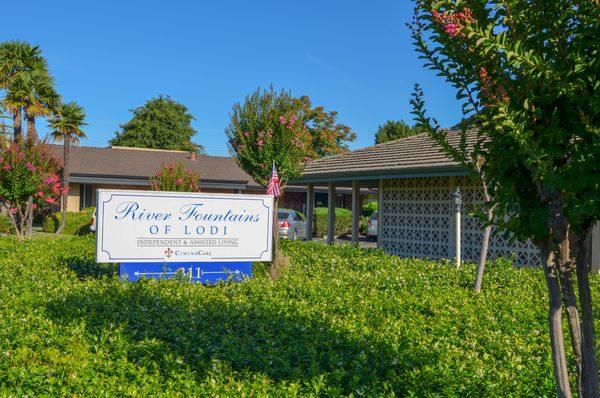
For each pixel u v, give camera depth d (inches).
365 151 856.9
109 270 449.4
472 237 639.1
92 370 211.6
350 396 184.9
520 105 137.8
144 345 241.9
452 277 456.8
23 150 857.5
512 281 441.7
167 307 316.2
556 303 144.9
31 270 437.4
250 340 249.3
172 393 192.5
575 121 134.6
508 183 144.5
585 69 133.0
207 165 1558.8
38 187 852.6
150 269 427.5
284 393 191.8
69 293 342.0
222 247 444.8
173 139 2541.8
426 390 194.2
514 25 137.6
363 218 1397.6
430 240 691.4
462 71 147.3
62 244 642.8
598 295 387.5
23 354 224.8
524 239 148.8
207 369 215.6
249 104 576.1
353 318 296.7
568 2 135.5
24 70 1238.3
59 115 1232.2
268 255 455.5
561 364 145.1
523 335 279.3
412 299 350.0
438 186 682.2
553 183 129.4
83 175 1318.9
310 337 253.0
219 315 294.4
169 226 432.1
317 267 505.4
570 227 142.6
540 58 132.2
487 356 233.9
